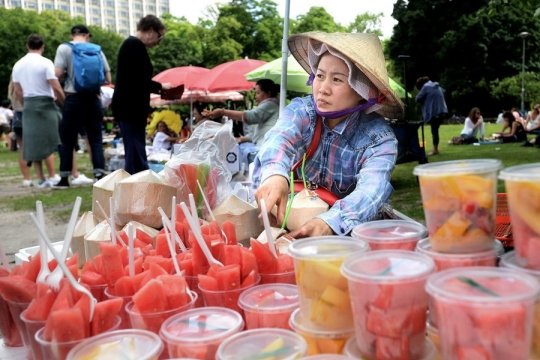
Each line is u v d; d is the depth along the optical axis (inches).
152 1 3388.3
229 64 423.8
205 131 119.1
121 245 65.6
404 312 38.6
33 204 247.9
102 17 3142.2
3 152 631.2
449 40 1232.8
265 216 58.0
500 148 489.4
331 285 43.5
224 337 43.3
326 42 80.5
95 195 87.7
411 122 273.3
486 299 33.1
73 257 59.1
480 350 33.6
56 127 285.9
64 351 44.8
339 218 71.4
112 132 825.5
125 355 41.9
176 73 462.0
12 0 2610.7
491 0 247.3
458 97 1336.1
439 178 44.0
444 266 44.3
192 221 56.7
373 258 42.9
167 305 49.4
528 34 1113.4
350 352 41.4
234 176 161.2
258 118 236.7
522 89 1097.4
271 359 39.4
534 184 39.9
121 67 211.6
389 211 88.4
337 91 81.7
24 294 53.0
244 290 52.9
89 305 46.6
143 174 81.9
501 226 86.8
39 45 270.2
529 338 34.3
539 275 39.8
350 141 87.2
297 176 92.4
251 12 1309.1
